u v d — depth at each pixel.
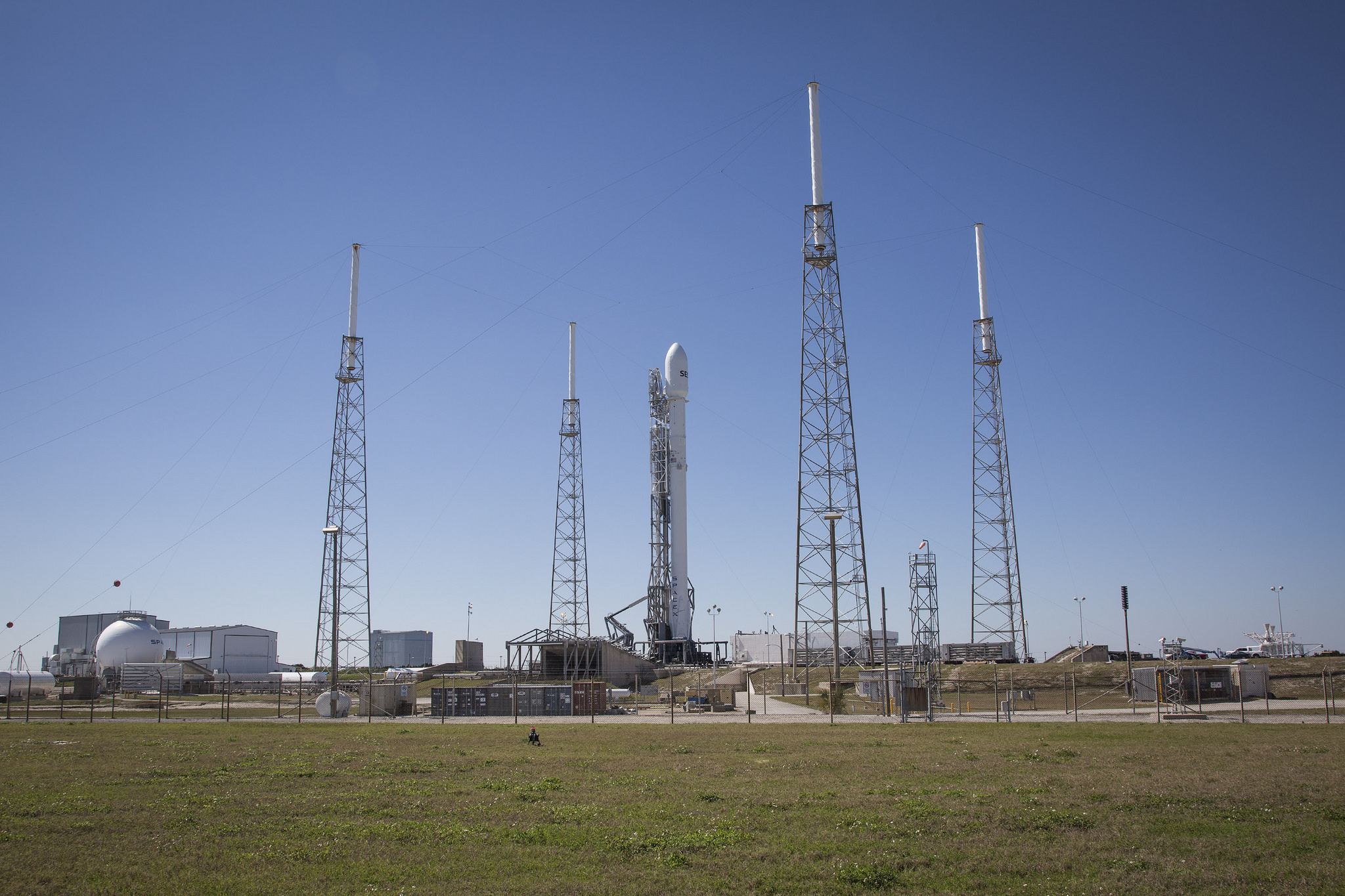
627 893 21.81
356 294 132.12
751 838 26.89
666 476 176.75
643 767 43.97
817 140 108.88
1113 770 40.16
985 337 136.50
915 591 109.62
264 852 25.78
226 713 87.94
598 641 149.12
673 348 179.25
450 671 179.12
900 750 50.25
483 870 23.78
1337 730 59.75
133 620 170.50
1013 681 111.00
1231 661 115.62
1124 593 81.38
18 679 141.12
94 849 26.47
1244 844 25.84
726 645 174.38
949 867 23.86
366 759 48.75
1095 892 21.75
